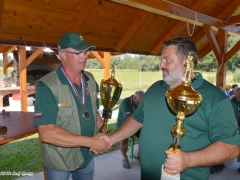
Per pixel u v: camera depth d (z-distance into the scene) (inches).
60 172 66.3
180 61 47.9
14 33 165.6
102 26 199.6
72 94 64.4
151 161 53.8
